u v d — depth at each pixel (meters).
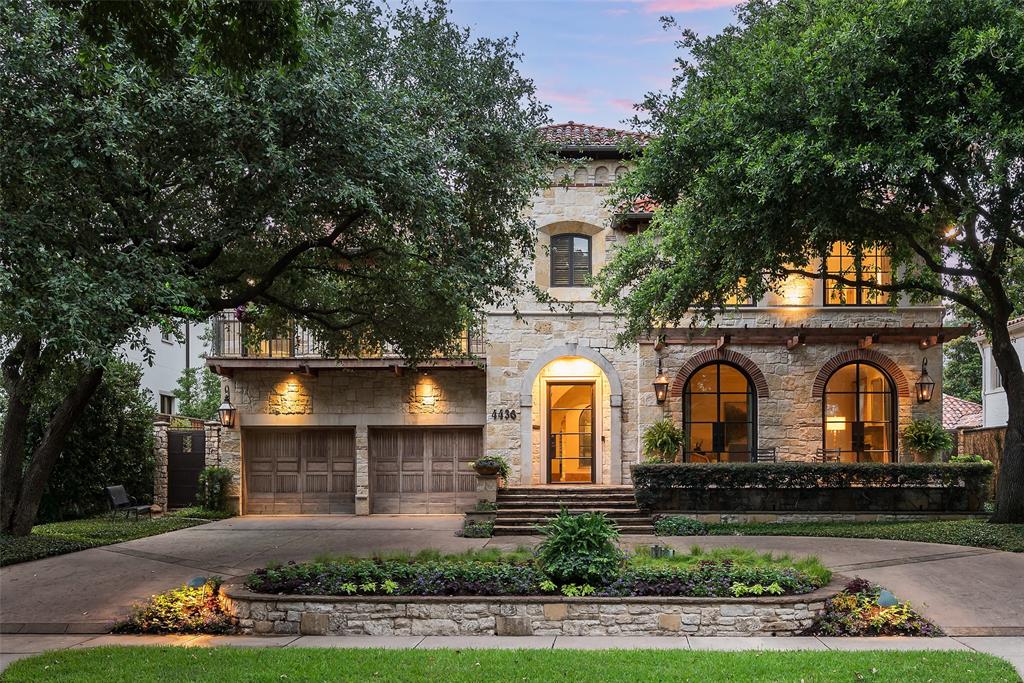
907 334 19.64
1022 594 10.65
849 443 20.27
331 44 12.46
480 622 9.70
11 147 9.82
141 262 10.49
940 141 11.61
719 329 19.62
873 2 12.12
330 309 17.31
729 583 9.99
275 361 21.08
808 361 20.22
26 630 10.29
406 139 12.27
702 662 7.95
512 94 14.53
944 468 17.92
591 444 21.16
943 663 7.84
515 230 15.28
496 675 7.56
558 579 10.16
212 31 7.49
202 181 11.75
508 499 18.98
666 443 19.42
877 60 11.88
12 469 15.47
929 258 14.88
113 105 10.02
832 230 12.98
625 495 19.03
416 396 21.70
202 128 11.12
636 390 20.56
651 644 9.06
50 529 17.88
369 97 12.40
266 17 7.38
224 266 14.96
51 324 9.05
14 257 9.41
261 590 10.33
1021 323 25.12
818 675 7.44
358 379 21.78
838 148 12.07
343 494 21.94
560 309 20.72
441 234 13.04
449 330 16.52
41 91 10.04
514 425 20.56
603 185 20.75
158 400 28.80
